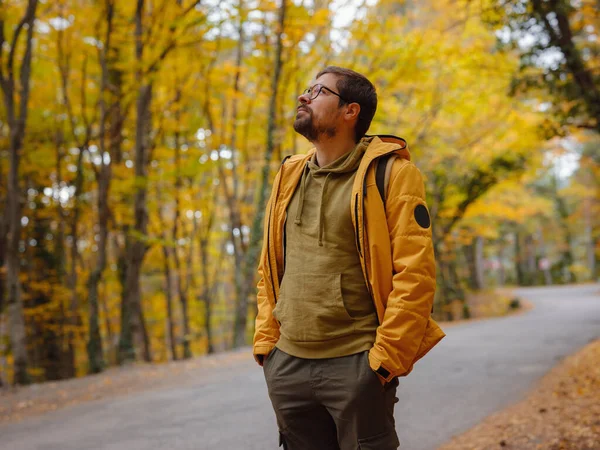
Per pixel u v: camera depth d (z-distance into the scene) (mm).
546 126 9742
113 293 18656
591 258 47094
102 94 10781
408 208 1697
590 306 20953
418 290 1626
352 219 1729
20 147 9578
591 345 8617
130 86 10289
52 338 15688
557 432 3732
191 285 19391
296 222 1837
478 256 33156
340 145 1849
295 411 1814
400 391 5887
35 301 15609
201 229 17500
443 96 14164
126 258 12922
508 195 22188
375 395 1665
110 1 10109
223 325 25531
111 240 17484
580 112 9180
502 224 43062
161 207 15297
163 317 19438
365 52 10953
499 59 10898
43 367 15539
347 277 1735
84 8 10742
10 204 9523
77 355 19656
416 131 14867
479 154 17344
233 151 13867
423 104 13945
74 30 10945
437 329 1706
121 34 11039
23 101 9531
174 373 8516
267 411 5109
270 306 1944
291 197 1908
